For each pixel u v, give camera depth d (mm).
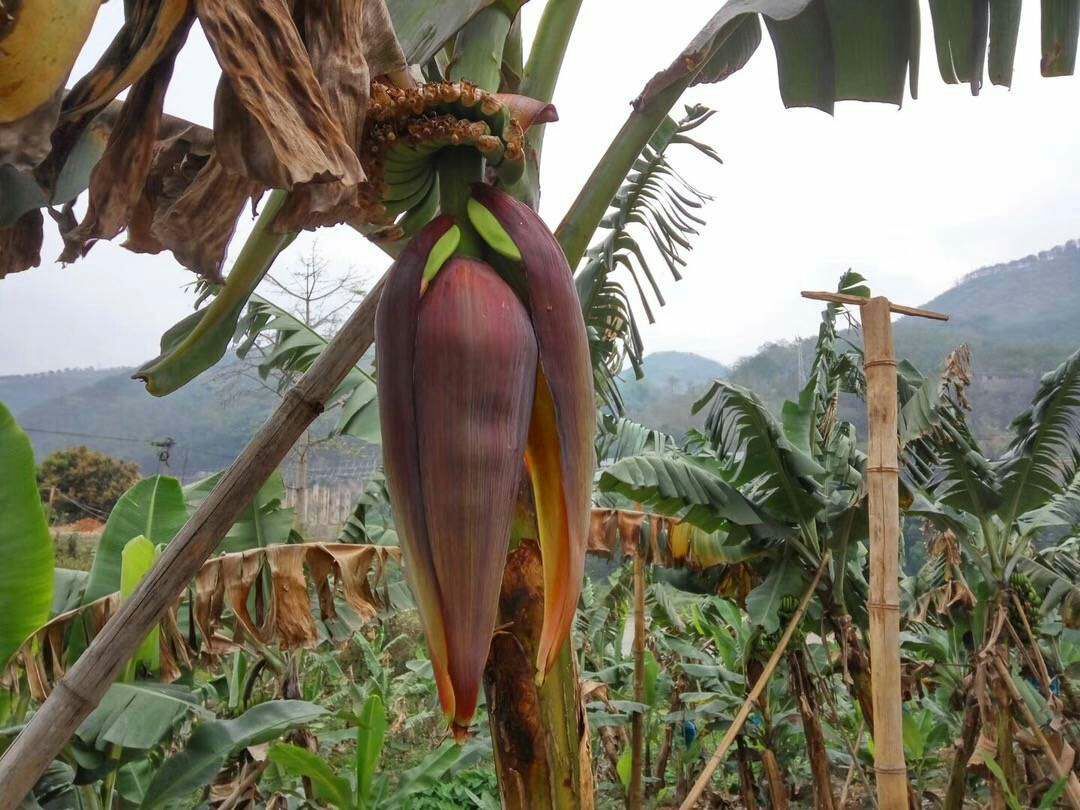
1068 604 5070
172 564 1293
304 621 3088
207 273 894
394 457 888
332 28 874
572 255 1606
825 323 5078
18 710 3070
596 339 3609
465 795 6418
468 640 831
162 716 2979
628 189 3434
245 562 3107
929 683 6961
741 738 5539
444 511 842
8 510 2727
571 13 1667
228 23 758
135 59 806
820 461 5125
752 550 4828
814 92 2383
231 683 4758
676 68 1566
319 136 790
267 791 5434
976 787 6348
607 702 5594
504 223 970
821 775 4672
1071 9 2090
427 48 1130
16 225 998
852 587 4930
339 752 8047
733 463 4953
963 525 4832
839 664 5617
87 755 2992
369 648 8250
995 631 4496
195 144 1191
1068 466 4605
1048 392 4496
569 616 917
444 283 906
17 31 654
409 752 7742
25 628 2756
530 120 1058
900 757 2400
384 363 916
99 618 2865
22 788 1272
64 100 855
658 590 7074
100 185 850
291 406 1276
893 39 2238
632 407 32656
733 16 1570
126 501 3766
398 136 989
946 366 4691
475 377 859
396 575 5430
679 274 3434
